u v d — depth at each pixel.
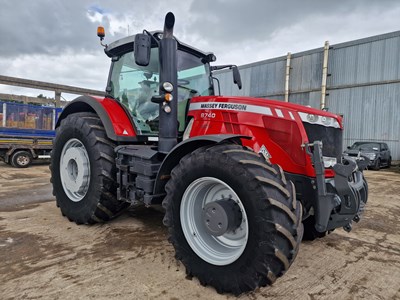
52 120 9.48
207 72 3.68
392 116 13.26
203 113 2.75
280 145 2.35
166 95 2.53
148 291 1.92
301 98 16.20
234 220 1.98
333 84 15.02
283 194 1.81
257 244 1.76
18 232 2.92
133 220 3.40
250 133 2.44
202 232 2.15
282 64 16.73
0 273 2.10
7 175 6.86
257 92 17.81
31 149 8.59
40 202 4.18
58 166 3.50
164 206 2.24
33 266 2.21
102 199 3.00
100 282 2.01
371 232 3.35
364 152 11.63
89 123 3.16
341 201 2.13
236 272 1.85
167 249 2.59
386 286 2.12
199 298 1.87
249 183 1.82
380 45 13.49
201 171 2.05
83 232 2.97
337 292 2.02
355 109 14.38
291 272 2.28
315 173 2.12
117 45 3.41
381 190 6.43
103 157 2.99
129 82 3.38
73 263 2.28
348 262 2.51
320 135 2.43
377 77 13.63
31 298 1.80
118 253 2.48
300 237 1.82
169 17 2.50
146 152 2.67
